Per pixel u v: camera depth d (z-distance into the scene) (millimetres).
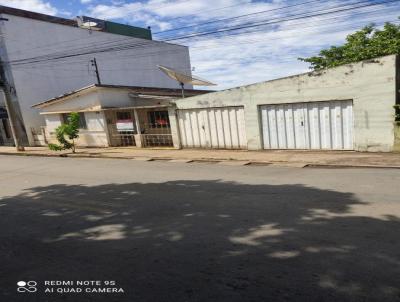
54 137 21828
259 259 4559
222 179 9578
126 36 32906
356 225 5480
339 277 3996
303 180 8805
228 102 14664
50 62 25828
